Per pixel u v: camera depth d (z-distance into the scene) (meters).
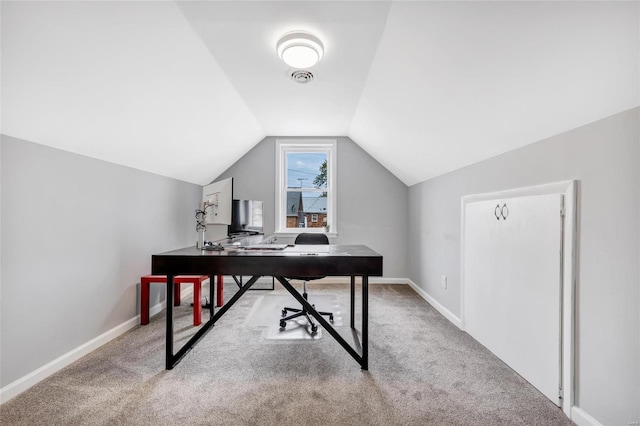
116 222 2.36
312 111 3.08
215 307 3.05
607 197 1.22
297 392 1.61
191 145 2.91
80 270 1.99
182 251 2.10
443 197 2.93
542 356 1.57
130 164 2.51
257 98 2.71
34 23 1.19
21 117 1.50
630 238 1.13
